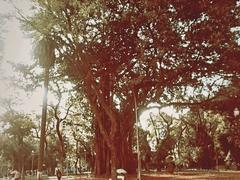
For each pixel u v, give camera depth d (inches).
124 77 1267.2
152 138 3014.3
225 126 2468.0
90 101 1290.6
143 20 1076.5
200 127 2650.1
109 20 1128.2
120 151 1428.4
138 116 1411.2
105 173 1545.3
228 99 1363.2
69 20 1085.8
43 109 1088.2
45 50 1189.1
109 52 1208.2
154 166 2736.2
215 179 1174.3
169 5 1041.5
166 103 1425.9
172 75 1185.4
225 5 1031.0
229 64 1155.3
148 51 1160.8
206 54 1137.4
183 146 2957.7
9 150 2893.7
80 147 3294.8
